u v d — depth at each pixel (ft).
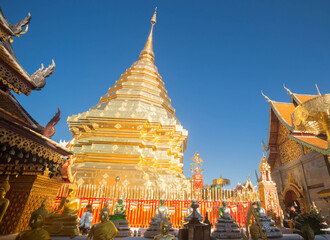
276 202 45.60
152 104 75.10
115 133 59.72
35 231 12.56
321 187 59.62
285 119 77.25
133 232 32.14
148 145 59.26
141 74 87.86
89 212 30.50
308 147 64.80
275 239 27.68
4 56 18.35
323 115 46.93
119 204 30.53
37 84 22.00
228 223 30.14
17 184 24.48
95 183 48.01
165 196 40.96
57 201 36.88
